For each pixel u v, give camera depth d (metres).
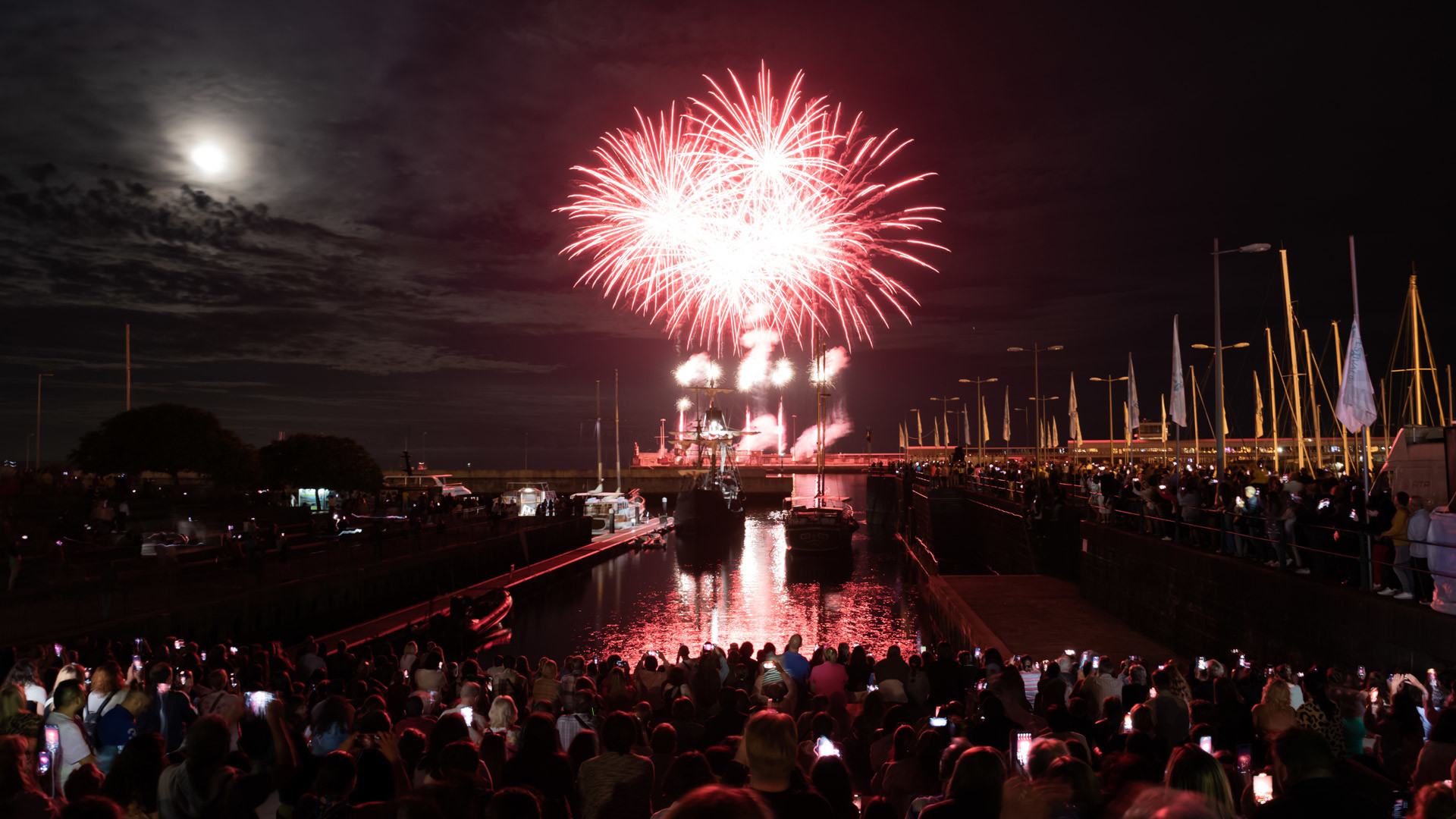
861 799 8.82
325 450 82.25
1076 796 4.77
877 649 39.84
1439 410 57.19
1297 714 7.93
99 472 70.06
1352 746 8.07
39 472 74.31
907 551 71.88
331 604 39.91
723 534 94.88
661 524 99.06
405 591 46.56
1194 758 4.43
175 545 42.41
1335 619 16.31
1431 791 4.38
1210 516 23.88
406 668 19.77
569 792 6.34
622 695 11.77
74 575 35.69
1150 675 12.48
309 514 67.56
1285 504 18.97
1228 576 20.69
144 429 70.62
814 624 46.50
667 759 8.21
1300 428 56.94
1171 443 114.00
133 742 6.30
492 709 10.01
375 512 69.75
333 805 5.48
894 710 9.46
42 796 5.50
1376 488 19.19
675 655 39.94
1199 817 3.19
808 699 14.59
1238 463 69.31
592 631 45.78
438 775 6.33
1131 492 32.50
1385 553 16.39
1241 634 19.98
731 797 2.88
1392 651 14.63
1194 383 90.62
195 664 14.54
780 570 68.31
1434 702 10.31
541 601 54.62
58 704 8.05
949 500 64.44
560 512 82.94
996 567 52.88
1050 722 9.10
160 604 31.61
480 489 157.38
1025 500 43.91
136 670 13.68
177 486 74.31
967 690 14.45
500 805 4.39
